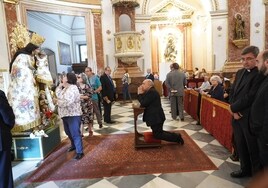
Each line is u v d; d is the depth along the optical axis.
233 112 2.62
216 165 3.24
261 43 10.52
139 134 4.47
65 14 9.16
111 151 3.98
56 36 12.73
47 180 3.04
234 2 10.51
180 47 14.40
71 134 3.76
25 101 3.67
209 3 10.89
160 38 14.30
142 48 11.01
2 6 7.04
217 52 10.91
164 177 2.96
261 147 2.14
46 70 3.97
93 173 3.18
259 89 2.23
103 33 10.28
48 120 4.12
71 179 3.04
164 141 4.29
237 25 10.48
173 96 5.96
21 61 3.68
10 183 2.44
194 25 13.98
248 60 2.51
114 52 10.46
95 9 9.95
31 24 9.52
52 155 3.93
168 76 5.93
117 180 2.95
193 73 12.95
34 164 3.61
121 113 7.35
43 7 8.44
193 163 3.32
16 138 3.74
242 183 2.71
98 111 5.52
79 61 15.94
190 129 5.12
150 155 3.71
